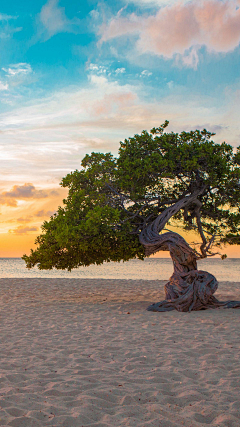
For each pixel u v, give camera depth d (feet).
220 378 18.71
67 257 45.62
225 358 22.25
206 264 254.47
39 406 15.25
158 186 45.55
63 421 13.87
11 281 77.56
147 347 25.25
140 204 46.62
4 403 15.40
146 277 110.93
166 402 15.88
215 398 16.16
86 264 46.80
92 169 42.63
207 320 34.96
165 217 43.37
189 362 21.59
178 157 40.47
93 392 16.81
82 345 26.04
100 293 59.31
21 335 29.50
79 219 43.55
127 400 15.98
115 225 41.70
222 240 46.52
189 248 41.68
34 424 13.60
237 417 14.26
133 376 19.20
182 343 26.25
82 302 48.98
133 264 259.39
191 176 43.50
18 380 18.47
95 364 21.40
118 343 26.53
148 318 36.60
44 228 45.24
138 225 45.70
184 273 42.19
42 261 45.80
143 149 42.73
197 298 40.93
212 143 42.88
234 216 46.93
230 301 42.96
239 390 17.02
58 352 24.09
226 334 29.01
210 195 46.65
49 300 51.13
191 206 47.44
